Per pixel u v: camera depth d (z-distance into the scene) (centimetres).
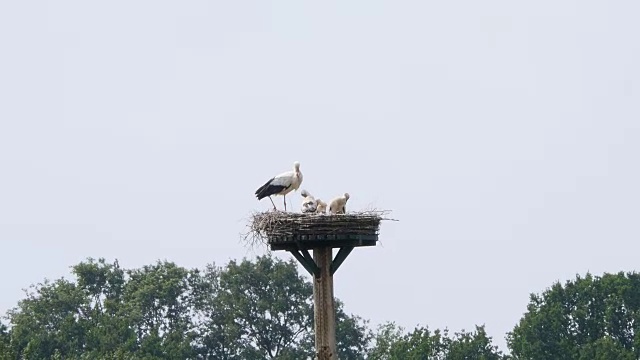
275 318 8138
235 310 8138
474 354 7544
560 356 7431
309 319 8188
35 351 7275
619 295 7631
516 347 7606
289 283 8225
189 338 8019
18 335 7425
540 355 7481
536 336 7550
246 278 8219
